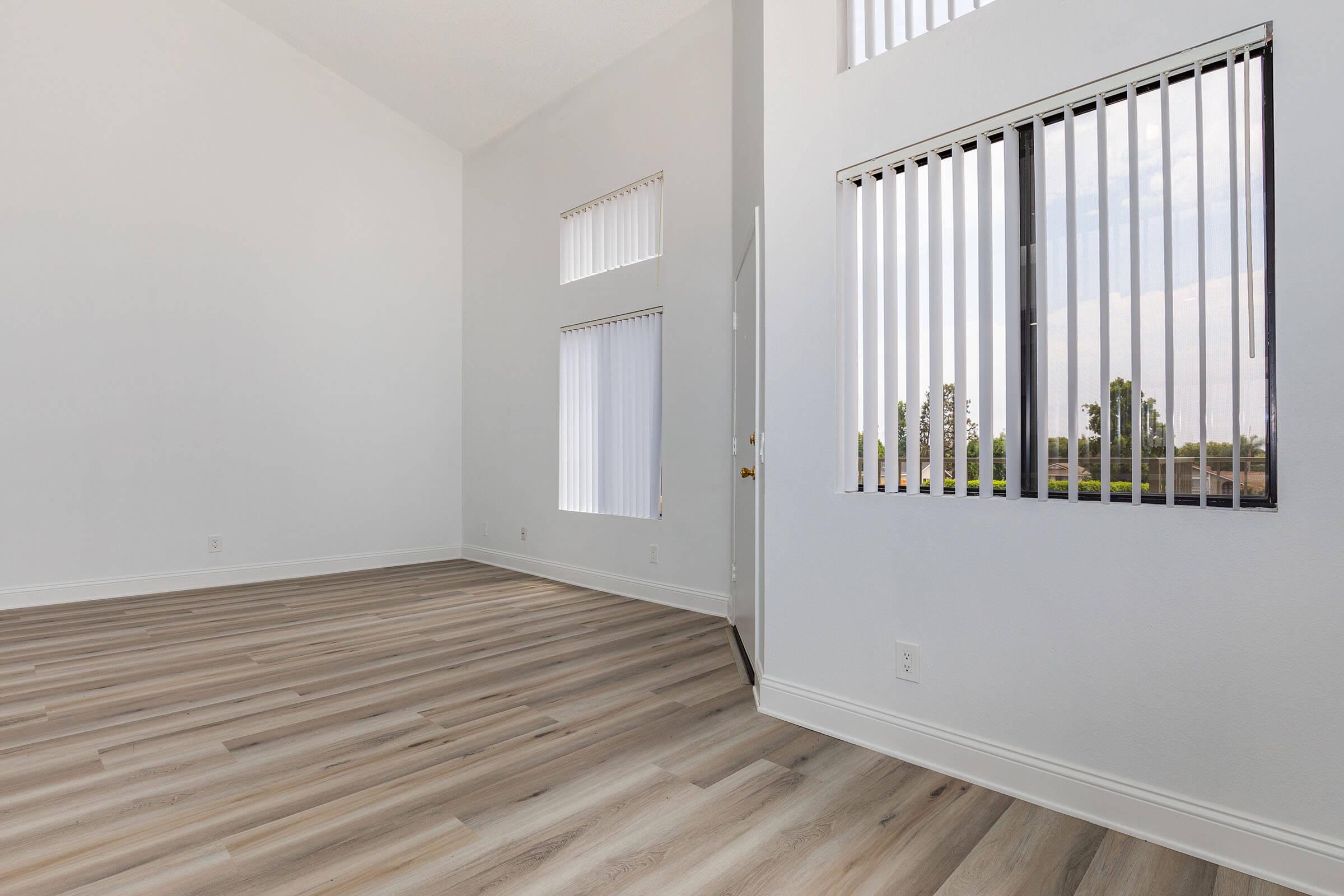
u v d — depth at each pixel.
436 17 4.90
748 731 2.54
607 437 5.07
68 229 4.62
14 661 3.36
